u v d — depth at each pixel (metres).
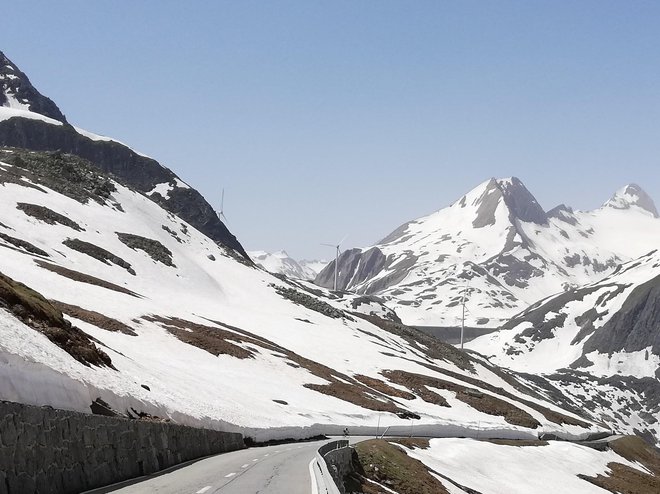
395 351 183.62
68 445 21.17
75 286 103.12
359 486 48.75
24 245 126.75
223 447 46.53
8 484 17.34
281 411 76.44
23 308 41.53
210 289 179.62
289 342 144.50
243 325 147.25
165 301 143.38
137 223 196.75
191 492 22.06
